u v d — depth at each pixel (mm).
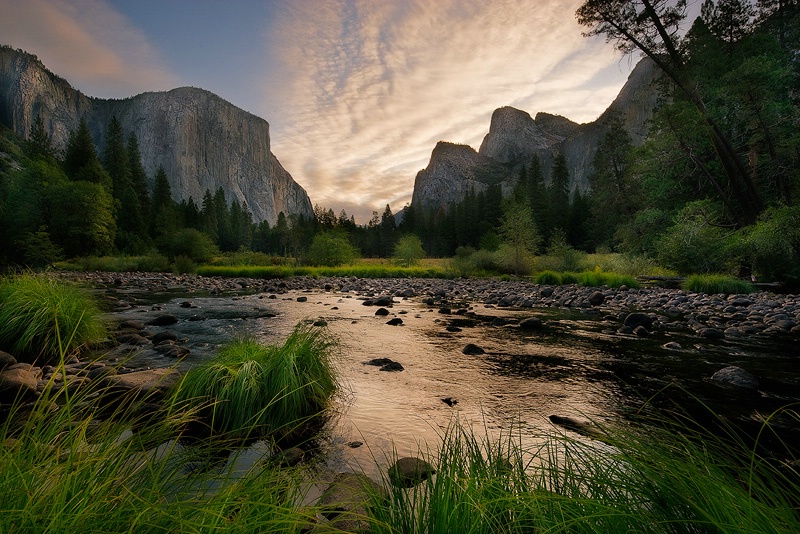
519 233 31578
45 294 6652
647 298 15289
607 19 23266
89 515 1357
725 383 5223
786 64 24578
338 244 42562
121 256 44719
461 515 1724
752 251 19062
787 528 1394
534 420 3957
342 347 7129
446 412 4176
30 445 1625
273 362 4277
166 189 80500
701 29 27797
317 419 3969
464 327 9508
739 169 22781
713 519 1398
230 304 13867
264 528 1607
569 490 1931
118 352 6465
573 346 7441
